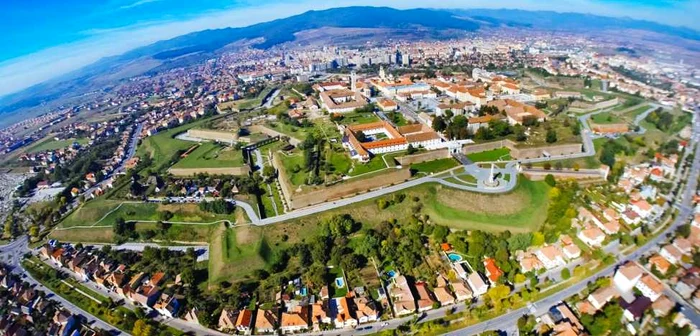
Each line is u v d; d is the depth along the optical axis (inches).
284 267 7426.2
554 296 6284.5
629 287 6333.7
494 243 7253.9
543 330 5570.9
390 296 6530.5
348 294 6550.2
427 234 7819.9
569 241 7362.2
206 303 6628.9
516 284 6565.0
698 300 6018.7
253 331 6092.5
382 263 7239.2
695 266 6806.1
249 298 6761.8
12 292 7534.5
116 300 7121.1
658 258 6845.5
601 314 5684.1
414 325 5797.2
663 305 5876.0
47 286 7672.2
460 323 5885.8
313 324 6038.4
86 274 7741.1
